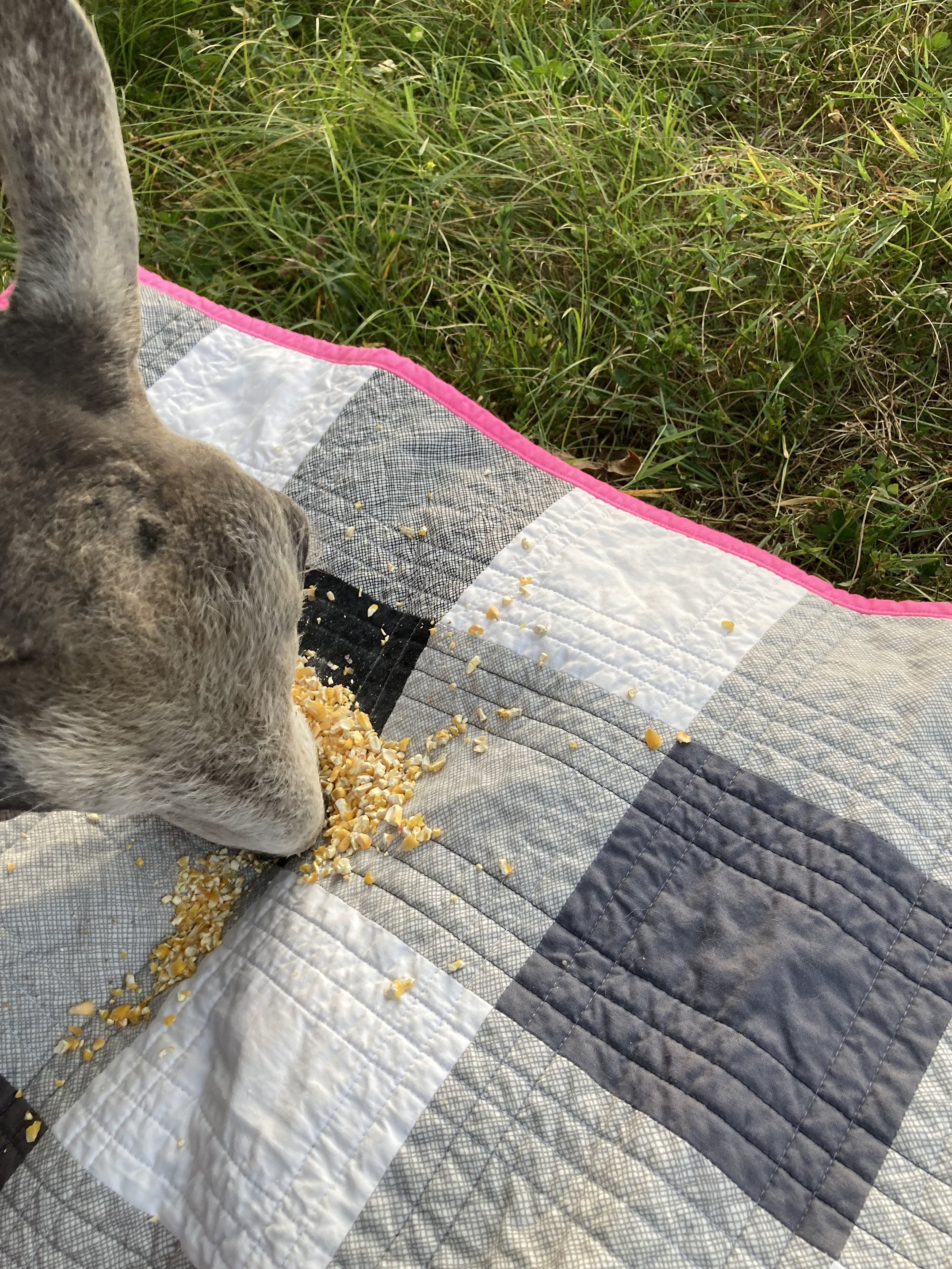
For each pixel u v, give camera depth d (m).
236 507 0.34
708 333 0.84
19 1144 0.49
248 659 0.35
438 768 0.57
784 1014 0.46
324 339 0.91
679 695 0.56
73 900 0.55
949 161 0.86
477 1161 0.45
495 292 0.86
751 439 0.80
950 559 0.75
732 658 0.56
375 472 0.68
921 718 0.53
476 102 0.99
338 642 0.64
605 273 0.87
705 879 0.51
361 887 0.53
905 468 0.75
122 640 0.31
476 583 0.63
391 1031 0.48
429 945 0.50
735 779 0.53
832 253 0.83
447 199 0.90
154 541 0.32
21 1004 0.52
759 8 1.03
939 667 0.54
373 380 0.72
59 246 0.36
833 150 0.93
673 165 0.91
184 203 0.96
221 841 0.46
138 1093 0.49
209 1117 0.47
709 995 0.47
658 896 0.50
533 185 0.90
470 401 0.70
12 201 0.37
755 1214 0.42
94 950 0.54
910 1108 0.44
